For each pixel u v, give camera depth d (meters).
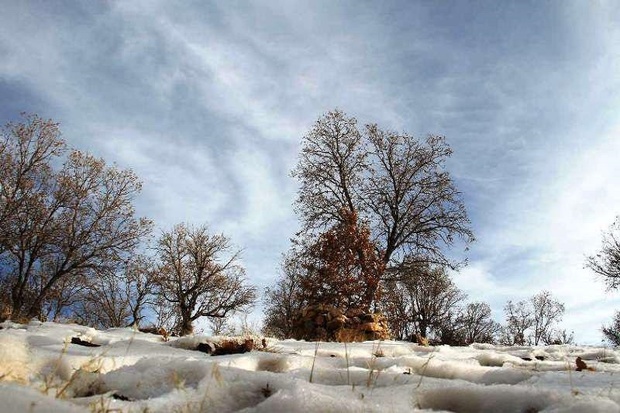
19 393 1.29
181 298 36.75
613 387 2.03
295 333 10.84
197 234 38.44
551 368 3.57
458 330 38.12
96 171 32.28
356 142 29.05
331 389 1.95
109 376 2.12
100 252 31.44
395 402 1.82
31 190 29.94
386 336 10.80
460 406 1.96
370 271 15.88
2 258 29.39
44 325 5.52
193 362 2.26
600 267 30.52
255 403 1.90
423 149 29.28
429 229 27.53
